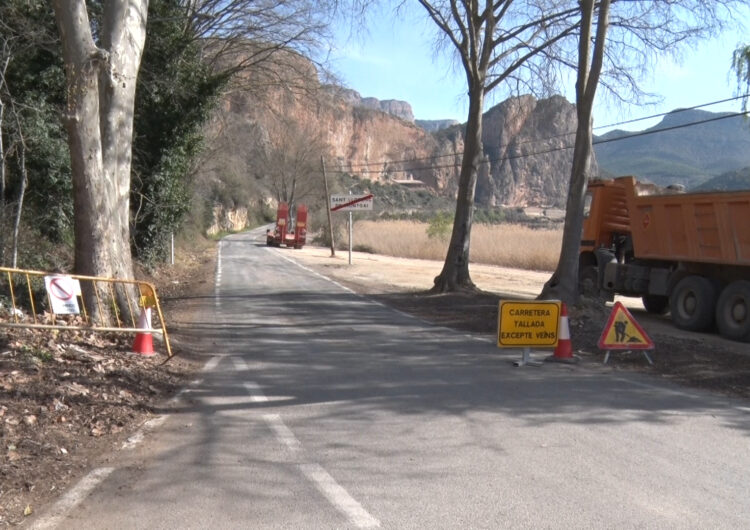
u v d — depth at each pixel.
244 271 27.70
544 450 5.60
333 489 4.68
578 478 4.95
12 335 8.69
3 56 12.85
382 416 6.60
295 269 29.56
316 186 79.06
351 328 12.77
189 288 20.44
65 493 4.54
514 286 24.91
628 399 7.48
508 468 5.15
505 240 41.81
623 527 4.12
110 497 4.49
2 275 11.60
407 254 47.31
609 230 17.08
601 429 6.24
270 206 112.75
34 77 15.08
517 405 7.09
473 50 18.27
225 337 11.51
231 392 7.51
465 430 6.14
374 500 4.49
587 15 13.69
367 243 52.78
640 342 9.76
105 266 10.01
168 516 4.20
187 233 41.44
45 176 15.55
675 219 13.98
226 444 5.66
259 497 4.53
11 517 4.16
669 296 14.48
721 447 5.76
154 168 21.64
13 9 13.48
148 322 9.24
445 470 5.09
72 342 8.96
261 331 12.24
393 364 9.28
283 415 6.59
